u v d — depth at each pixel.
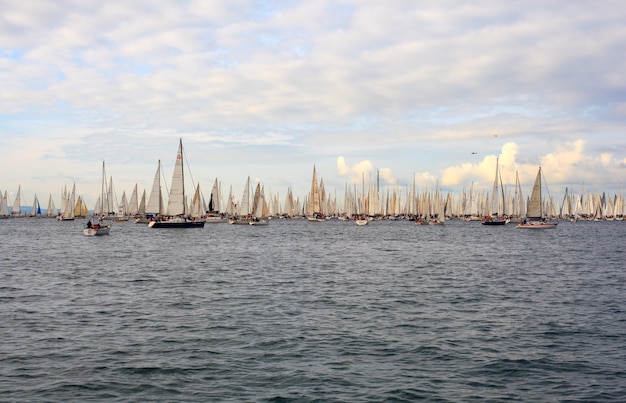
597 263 61.03
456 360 22.16
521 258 67.44
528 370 20.97
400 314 31.09
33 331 26.48
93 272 50.00
